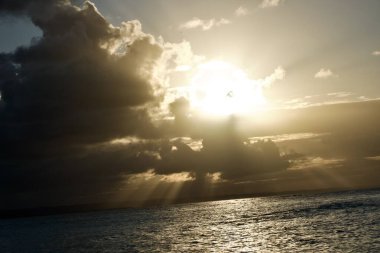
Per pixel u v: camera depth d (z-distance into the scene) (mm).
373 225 78000
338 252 53344
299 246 61375
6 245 97062
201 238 83188
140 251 70375
